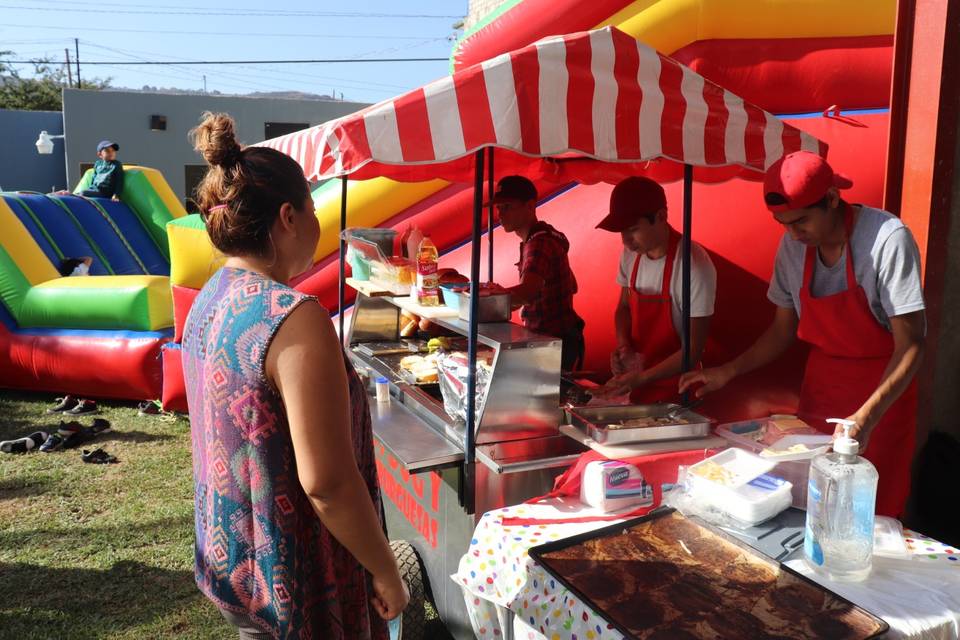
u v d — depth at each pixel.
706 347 3.98
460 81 1.97
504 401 2.30
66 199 9.05
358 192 5.43
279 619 1.29
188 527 3.98
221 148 1.32
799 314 2.41
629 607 1.39
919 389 2.79
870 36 4.11
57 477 4.69
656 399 3.04
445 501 2.45
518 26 4.58
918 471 2.86
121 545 3.78
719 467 1.83
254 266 1.37
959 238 2.82
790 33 4.16
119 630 3.02
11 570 3.52
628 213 2.86
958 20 2.59
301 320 1.24
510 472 2.14
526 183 3.27
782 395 3.78
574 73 2.04
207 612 3.15
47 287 6.52
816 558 1.50
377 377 3.07
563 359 3.22
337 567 1.38
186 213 10.59
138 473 4.77
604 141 2.10
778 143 2.41
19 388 6.77
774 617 1.35
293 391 1.22
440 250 5.41
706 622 1.34
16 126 22.17
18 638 2.95
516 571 1.66
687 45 4.29
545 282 3.16
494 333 2.42
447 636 2.80
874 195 3.75
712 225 4.08
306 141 2.36
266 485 1.27
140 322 6.21
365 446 1.46
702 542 1.64
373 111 2.03
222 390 1.28
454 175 3.95
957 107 2.65
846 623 1.32
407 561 2.56
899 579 1.49
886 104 4.09
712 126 2.29
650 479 2.00
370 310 3.72
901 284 2.07
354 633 1.41
